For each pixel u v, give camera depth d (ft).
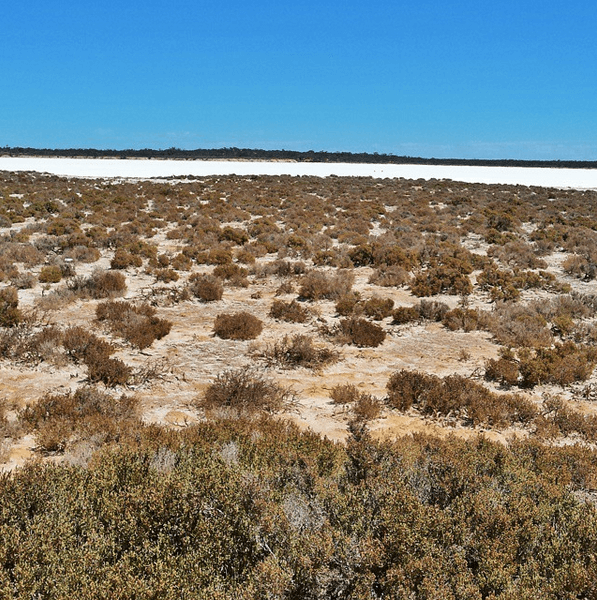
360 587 12.90
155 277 56.29
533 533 15.74
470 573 13.85
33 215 92.27
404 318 45.39
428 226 93.45
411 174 256.73
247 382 29.68
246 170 247.09
